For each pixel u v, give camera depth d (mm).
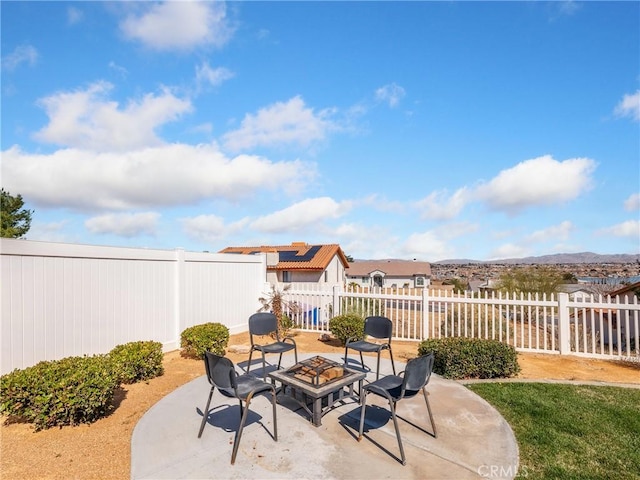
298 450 3381
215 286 8828
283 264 20453
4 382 3828
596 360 6922
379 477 2947
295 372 4434
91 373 4172
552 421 4039
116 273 6414
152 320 7133
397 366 6324
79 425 3979
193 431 3781
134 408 4504
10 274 4840
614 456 3283
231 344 8227
